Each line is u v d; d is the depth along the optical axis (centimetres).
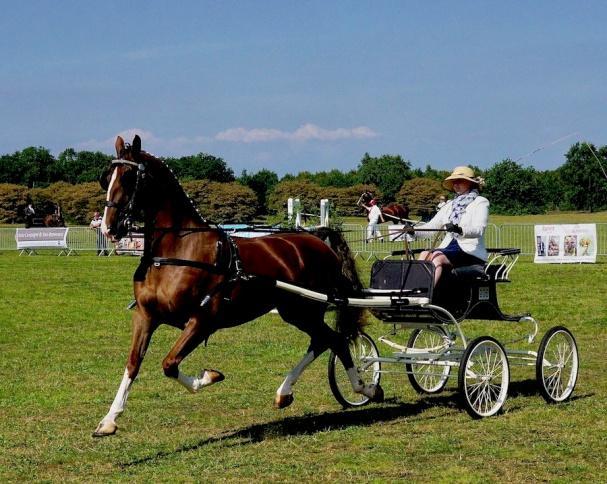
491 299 887
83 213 4978
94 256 3188
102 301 1814
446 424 801
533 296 1792
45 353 1223
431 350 911
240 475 646
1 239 3581
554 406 870
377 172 6450
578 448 703
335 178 6756
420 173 6575
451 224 862
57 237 3312
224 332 1402
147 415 849
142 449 726
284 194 5453
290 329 1432
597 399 902
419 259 881
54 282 2177
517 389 965
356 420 830
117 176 717
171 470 661
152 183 730
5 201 5262
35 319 1566
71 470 670
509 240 2862
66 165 6588
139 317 736
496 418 820
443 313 847
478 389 863
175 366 726
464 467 655
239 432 784
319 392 955
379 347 1266
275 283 788
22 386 992
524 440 734
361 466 664
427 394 955
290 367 1110
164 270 726
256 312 799
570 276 2141
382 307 851
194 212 755
